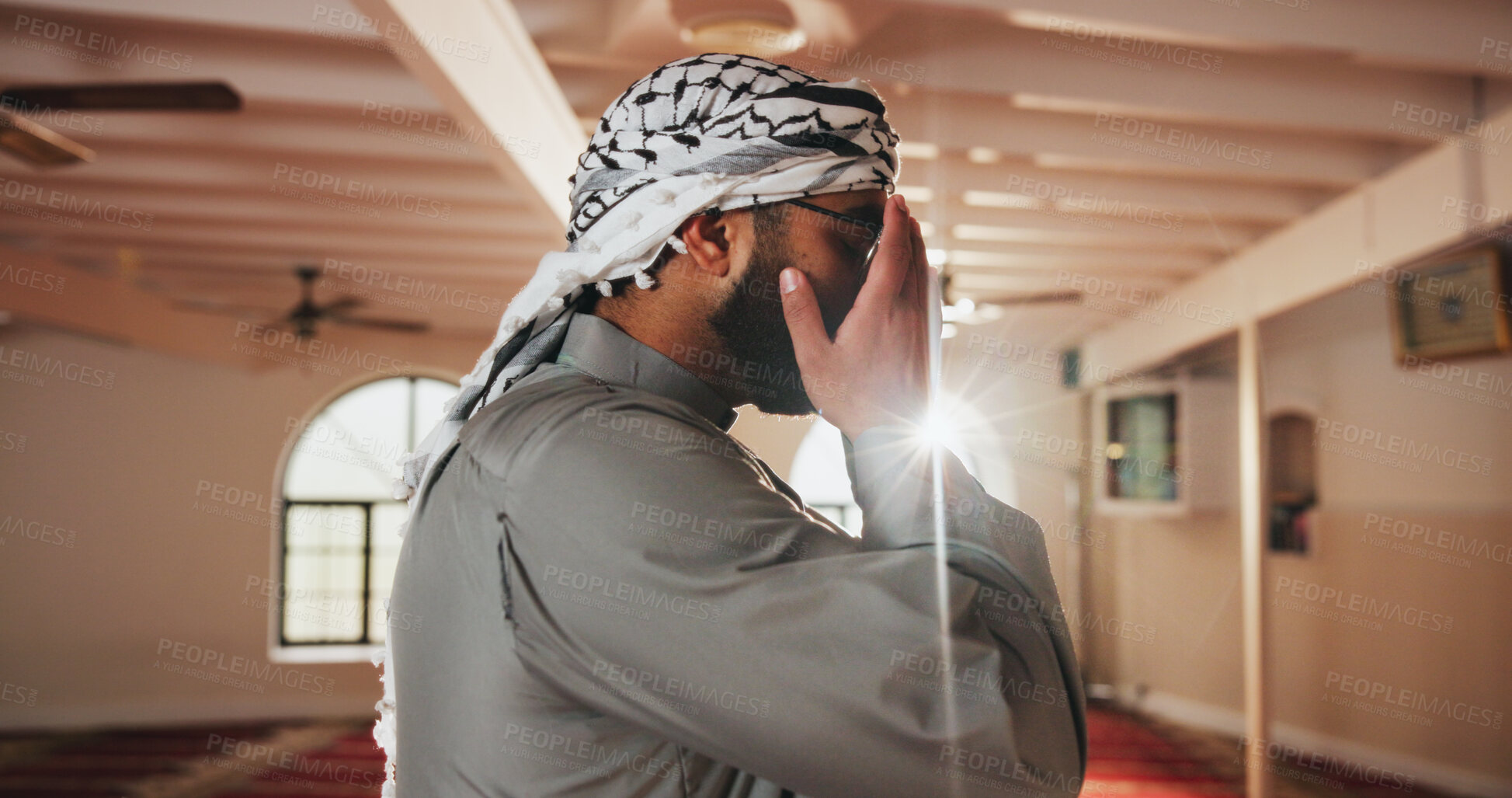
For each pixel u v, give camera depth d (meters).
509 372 0.75
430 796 0.65
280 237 6.24
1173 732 5.73
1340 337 6.47
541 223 5.75
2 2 3.04
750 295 0.71
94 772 7.11
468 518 0.64
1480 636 5.50
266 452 9.12
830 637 0.54
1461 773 5.57
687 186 0.68
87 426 8.87
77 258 6.76
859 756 0.54
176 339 7.93
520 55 3.15
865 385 0.67
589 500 0.58
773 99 0.68
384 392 9.51
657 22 3.15
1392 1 3.24
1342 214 4.65
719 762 0.62
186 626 8.87
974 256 5.74
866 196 0.72
